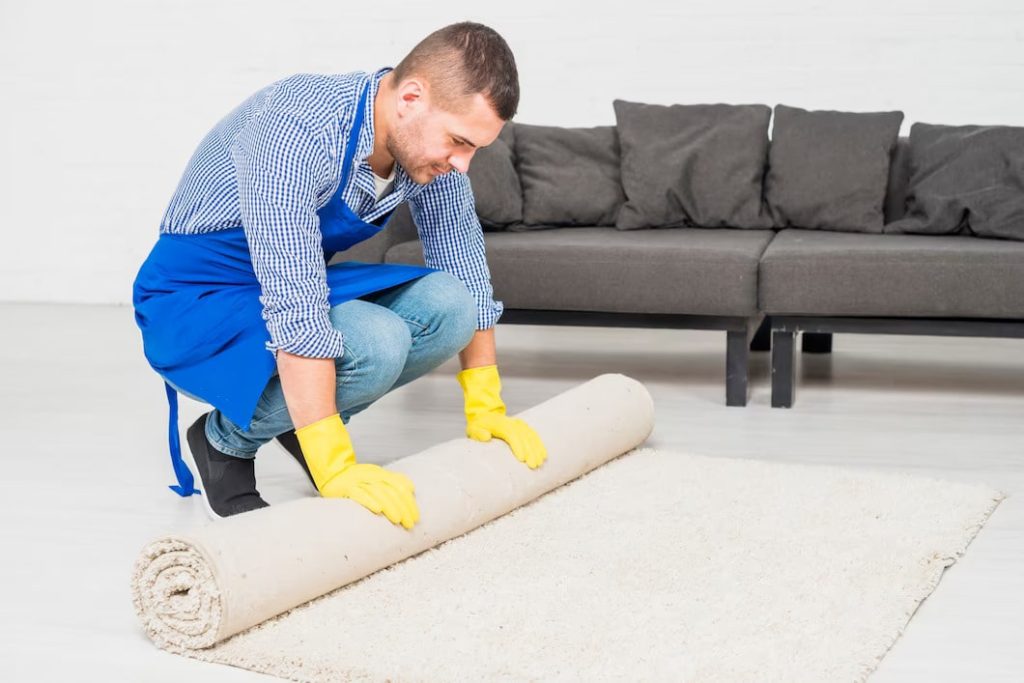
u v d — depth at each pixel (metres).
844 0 4.69
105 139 5.51
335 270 2.27
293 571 1.80
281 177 1.90
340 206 2.04
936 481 2.50
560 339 4.54
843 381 3.71
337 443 1.97
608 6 4.91
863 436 3.00
